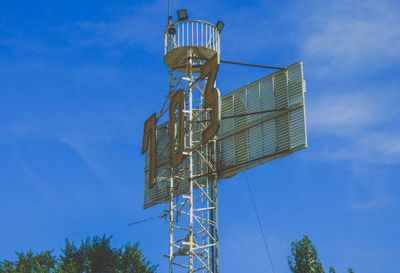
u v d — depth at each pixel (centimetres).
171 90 4181
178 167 4275
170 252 3738
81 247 4775
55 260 4622
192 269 3550
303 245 3822
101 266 4669
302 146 3594
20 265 4469
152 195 4453
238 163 3881
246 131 3934
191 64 4019
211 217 3753
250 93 4019
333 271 3750
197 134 4175
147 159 4659
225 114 4116
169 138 4144
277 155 3694
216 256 3609
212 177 3944
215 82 4041
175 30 4162
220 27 4091
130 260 4775
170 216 3859
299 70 3788
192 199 3716
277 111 3803
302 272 3734
